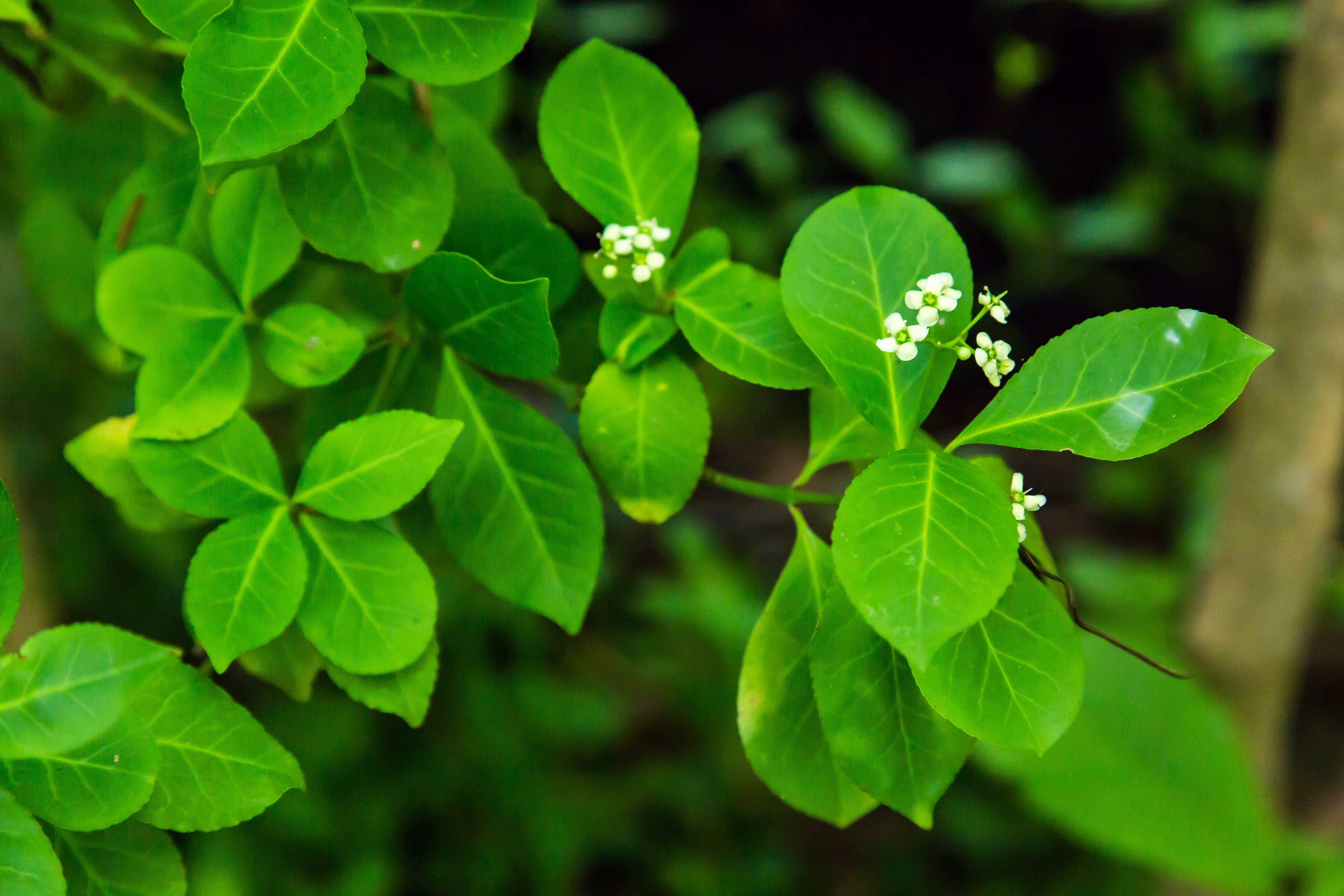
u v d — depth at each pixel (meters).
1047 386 0.85
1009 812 2.19
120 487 0.87
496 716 1.91
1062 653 0.83
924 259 0.85
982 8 3.51
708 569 2.18
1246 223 3.35
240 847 1.53
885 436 0.86
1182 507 2.88
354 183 0.86
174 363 0.86
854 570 0.82
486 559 0.87
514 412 0.87
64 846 0.84
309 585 0.85
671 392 0.87
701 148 3.24
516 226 0.87
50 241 0.95
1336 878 1.38
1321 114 1.32
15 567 0.83
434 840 1.87
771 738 0.86
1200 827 1.25
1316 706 2.78
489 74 0.85
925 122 3.78
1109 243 3.17
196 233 0.89
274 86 0.83
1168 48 3.40
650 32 3.40
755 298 0.87
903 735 0.84
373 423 0.85
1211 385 0.84
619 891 2.13
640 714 2.39
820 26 3.62
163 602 1.92
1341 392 1.41
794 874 2.16
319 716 1.72
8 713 0.83
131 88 0.91
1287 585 1.53
